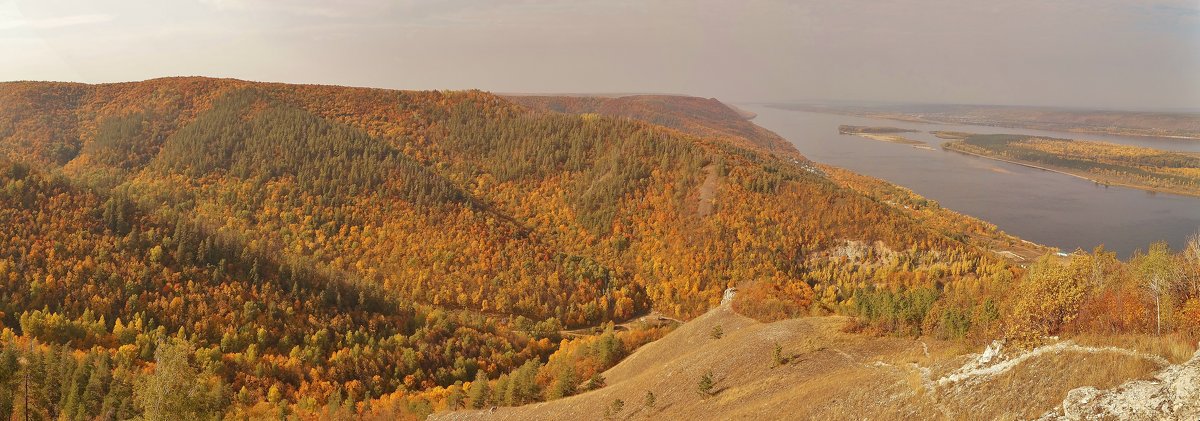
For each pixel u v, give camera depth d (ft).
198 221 588.91
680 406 264.11
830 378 227.20
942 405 162.09
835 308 490.08
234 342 439.63
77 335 398.83
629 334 502.38
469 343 513.86
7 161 560.20
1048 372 151.74
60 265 453.99
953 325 255.09
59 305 421.59
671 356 380.78
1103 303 220.84
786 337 307.99
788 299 440.45
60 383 315.99
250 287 499.92
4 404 287.89
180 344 247.09
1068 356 154.81
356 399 415.85
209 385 349.41
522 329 595.47
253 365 418.72
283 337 460.55
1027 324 204.54
